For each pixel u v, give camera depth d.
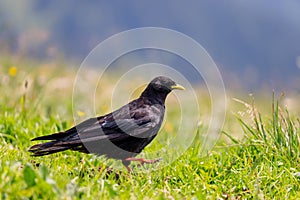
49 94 17.50
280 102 13.04
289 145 11.15
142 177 10.29
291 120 11.82
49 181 7.94
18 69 18.78
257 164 10.68
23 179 8.12
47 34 19.83
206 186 9.83
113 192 8.71
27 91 16.64
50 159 10.84
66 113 16.77
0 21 19.88
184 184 10.12
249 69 21.36
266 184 10.18
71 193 8.12
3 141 12.03
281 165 10.73
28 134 12.96
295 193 9.83
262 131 11.54
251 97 12.59
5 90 16.58
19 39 19.59
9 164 8.73
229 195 9.70
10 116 13.66
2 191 7.77
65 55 20.19
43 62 19.69
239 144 11.48
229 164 10.89
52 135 10.54
